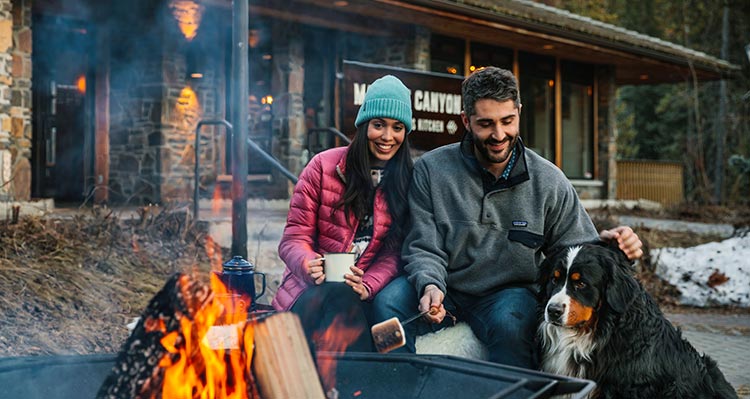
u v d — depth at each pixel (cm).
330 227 339
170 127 1021
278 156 1090
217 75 1080
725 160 2134
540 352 309
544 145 1461
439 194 335
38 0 967
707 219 1349
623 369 289
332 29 1165
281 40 1084
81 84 1048
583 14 2641
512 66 1377
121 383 186
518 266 329
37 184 1047
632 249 312
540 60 1438
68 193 1055
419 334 324
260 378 188
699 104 2361
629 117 2641
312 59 1154
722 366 514
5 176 754
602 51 1361
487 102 313
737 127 2202
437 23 1115
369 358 224
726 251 820
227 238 675
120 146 1055
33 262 513
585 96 1558
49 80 1047
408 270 325
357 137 338
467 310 335
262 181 1102
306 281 315
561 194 331
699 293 775
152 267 570
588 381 184
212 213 816
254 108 1120
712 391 307
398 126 339
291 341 190
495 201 330
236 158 445
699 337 625
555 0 2630
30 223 571
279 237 714
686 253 831
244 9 438
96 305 477
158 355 186
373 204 342
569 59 1499
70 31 1038
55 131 1052
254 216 813
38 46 1035
